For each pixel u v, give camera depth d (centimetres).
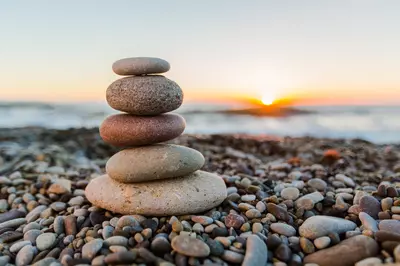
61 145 95
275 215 36
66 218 37
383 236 29
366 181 54
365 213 35
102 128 39
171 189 36
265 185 48
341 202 39
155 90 37
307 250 31
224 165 66
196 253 28
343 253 28
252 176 58
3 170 63
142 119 38
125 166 36
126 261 27
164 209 35
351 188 49
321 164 70
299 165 69
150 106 37
